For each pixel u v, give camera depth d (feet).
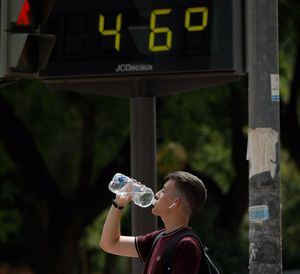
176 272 40.37
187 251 40.57
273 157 45.80
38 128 142.00
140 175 63.98
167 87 64.08
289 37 121.39
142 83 64.13
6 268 162.40
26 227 157.38
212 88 119.55
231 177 176.35
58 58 63.62
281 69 139.03
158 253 41.45
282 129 143.84
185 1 61.11
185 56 60.95
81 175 126.93
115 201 44.98
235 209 147.33
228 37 60.13
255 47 46.42
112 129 133.49
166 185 42.65
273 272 45.34
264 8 46.29
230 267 140.05
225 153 173.58
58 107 132.98
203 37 60.64
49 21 64.03
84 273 203.10
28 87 126.41
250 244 45.88
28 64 55.52
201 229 143.64
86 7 63.46
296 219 212.02
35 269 159.12
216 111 136.67
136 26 62.18
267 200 45.62
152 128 64.34
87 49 63.16
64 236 126.11
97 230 195.21
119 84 65.05
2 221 150.41
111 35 62.75
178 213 42.19
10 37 55.11
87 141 127.24
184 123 125.49
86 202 125.39
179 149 141.18
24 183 130.93
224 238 142.72
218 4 60.44
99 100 122.72
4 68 55.11
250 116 46.47
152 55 61.72
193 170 148.05
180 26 61.16
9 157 131.95
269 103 46.06
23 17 55.11
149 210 62.28
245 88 120.26
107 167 124.77
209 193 149.07
